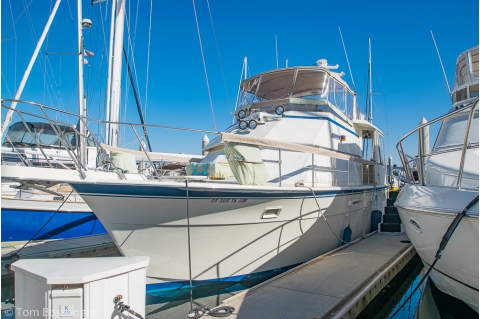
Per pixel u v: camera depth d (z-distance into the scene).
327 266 6.20
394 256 6.90
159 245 5.24
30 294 2.56
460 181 4.06
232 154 5.57
